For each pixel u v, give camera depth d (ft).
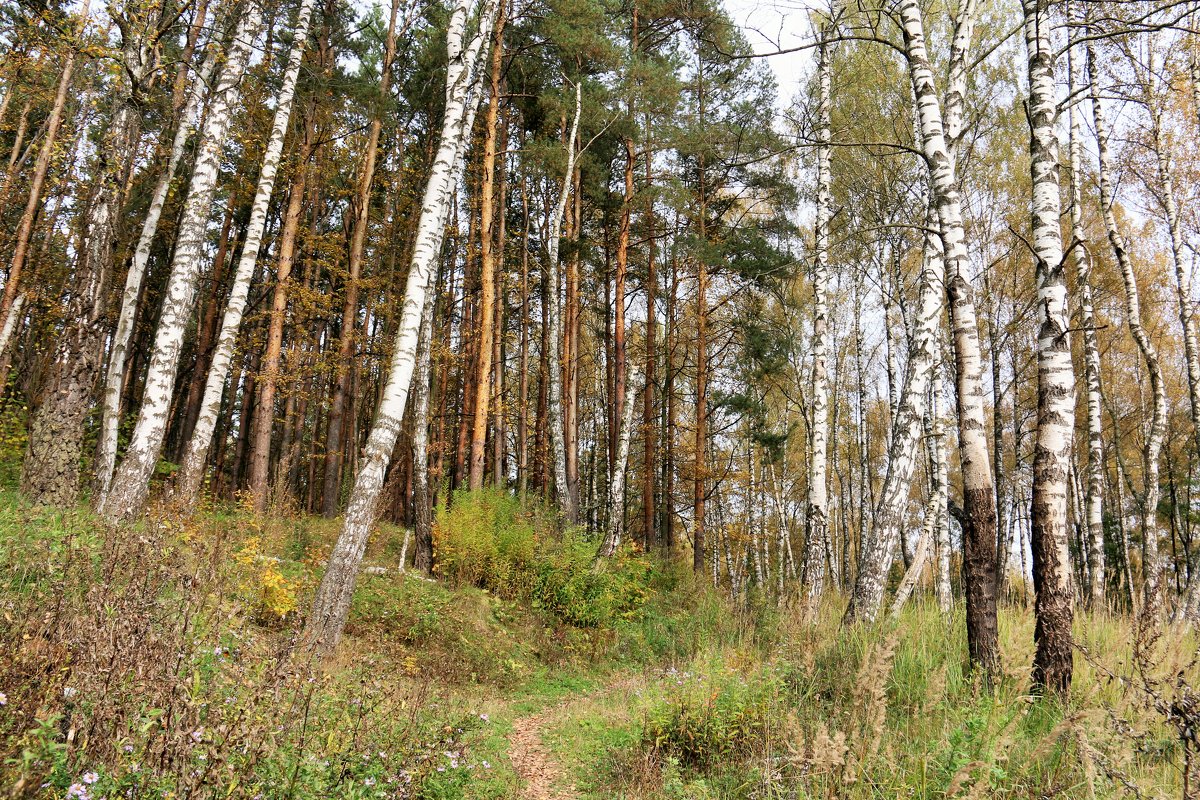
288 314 64.49
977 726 14.15
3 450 35.81
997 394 57.88
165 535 22.35
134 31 32.55
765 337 68.03
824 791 13.82
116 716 9.64
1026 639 17.81
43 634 12.00
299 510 51.83
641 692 27.99
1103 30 21.81
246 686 12.03
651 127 67.21
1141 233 62.64
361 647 28.63
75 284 30.40
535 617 42.63
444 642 34.14
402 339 29.81
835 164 50.98
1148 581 20.36
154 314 81.20
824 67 43.45
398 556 46.68
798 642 24.08
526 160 63.05
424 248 30.83
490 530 45.96
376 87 60.13
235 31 37.55
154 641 11.62
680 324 79.87
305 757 11.81
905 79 46.29
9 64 43.32
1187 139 46.60
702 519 69.97
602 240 79.56
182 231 32.89
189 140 48.11
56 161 49.44
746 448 98.43
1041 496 19.77
